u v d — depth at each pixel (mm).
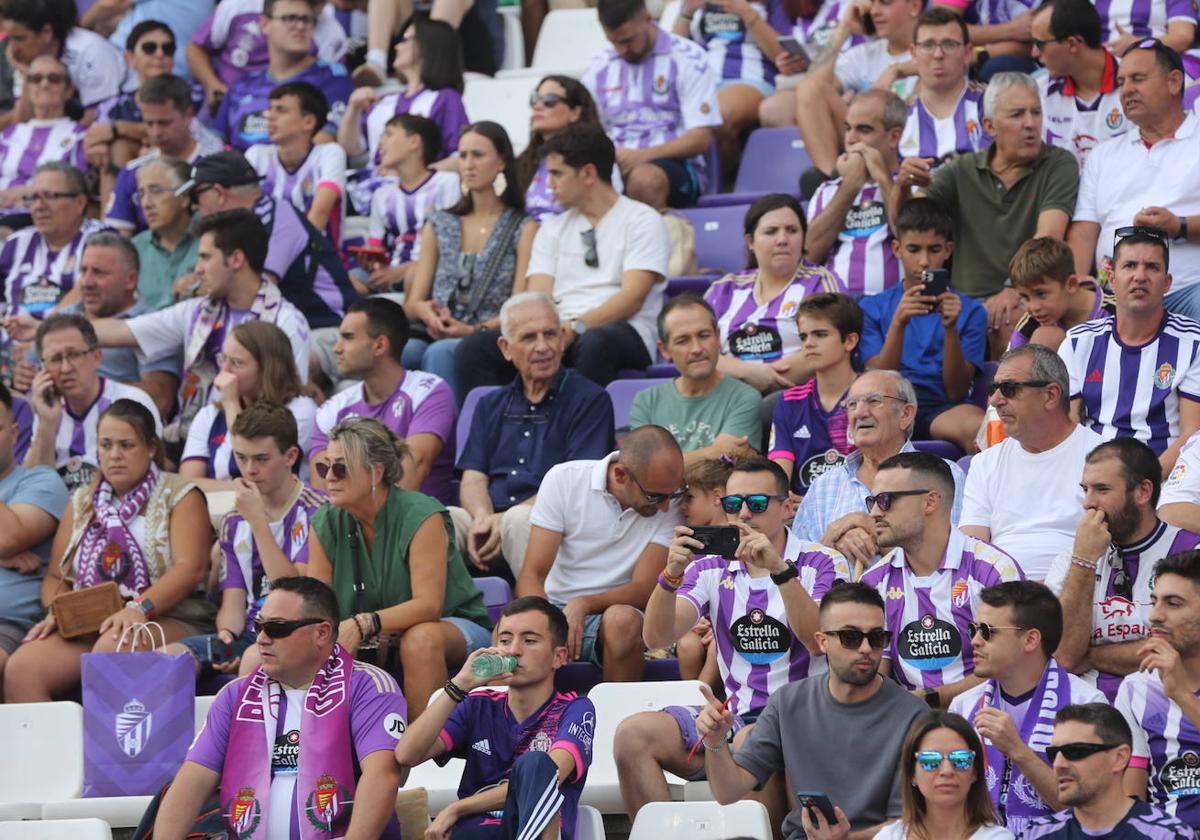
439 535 21344
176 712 19812
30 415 26641
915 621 18844
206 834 17828
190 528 23094
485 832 17219
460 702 17750
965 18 32562
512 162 29328
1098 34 28078
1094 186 26469
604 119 33156
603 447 24141
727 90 34250
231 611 22469
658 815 17266
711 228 30859
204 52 37344
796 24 34656
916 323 24953
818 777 17344
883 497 18875
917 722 16156
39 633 22500
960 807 15969
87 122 36031
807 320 23516
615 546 21969
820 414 23594
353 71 37438
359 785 17312
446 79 34469
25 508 23812
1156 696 17297
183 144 33156
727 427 24141
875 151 27500
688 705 19422
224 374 25812
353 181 34344
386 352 25359
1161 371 22297
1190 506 20188
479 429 24562
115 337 28062
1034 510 20875
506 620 17875
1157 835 15789
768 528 19594
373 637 20750
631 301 27453
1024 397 20609
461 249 29188
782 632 19250
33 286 31594
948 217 25625
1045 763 16312
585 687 21281
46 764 20109
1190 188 25688
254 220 27781
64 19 36625
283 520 22547
